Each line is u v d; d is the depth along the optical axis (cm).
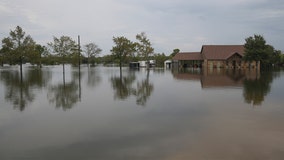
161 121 956
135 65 7419
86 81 2652
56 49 4194
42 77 3241
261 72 4175
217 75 3494
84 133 823
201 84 2280
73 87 2095
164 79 2870
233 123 913
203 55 6309
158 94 1659
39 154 657
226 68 5775
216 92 1731
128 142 732
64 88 2027
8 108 1225
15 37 3741
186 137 765
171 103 1324
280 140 729
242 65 5806
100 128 877
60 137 786
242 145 693
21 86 2169
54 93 1739
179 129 849
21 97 1564
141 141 738
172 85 2216
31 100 1454
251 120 952
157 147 689
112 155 642
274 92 1694
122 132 827
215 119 973
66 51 4238
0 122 968
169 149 673
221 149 666
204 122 932
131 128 870
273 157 614
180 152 651
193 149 669
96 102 1380
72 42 4278
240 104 1276
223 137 760
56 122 962
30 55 3778
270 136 765
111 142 736
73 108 1220
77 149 686
